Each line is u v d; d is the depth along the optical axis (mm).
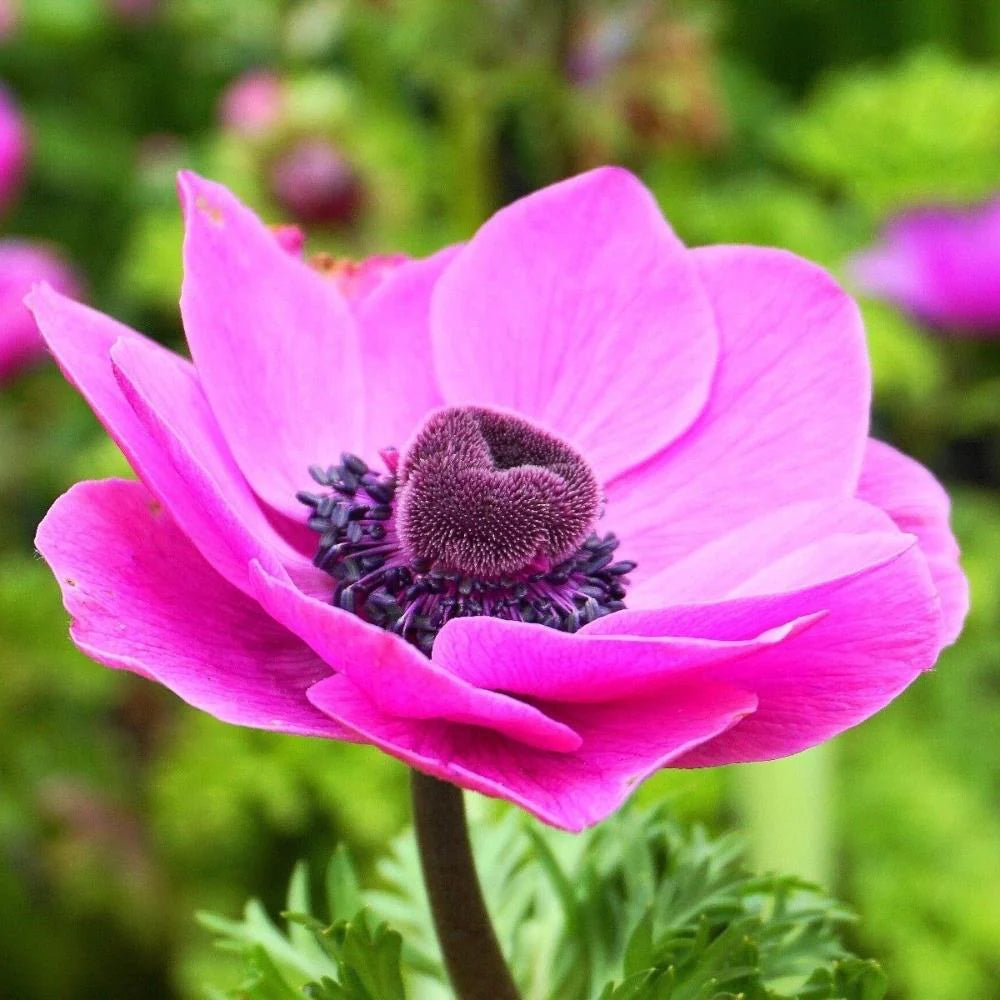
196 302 250
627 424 265
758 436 261
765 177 626
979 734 479
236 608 243
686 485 262
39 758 463
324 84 504
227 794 440
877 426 526
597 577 255
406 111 585
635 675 230
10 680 459
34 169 651
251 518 253
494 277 268
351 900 280
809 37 667
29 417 541
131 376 232
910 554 234
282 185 490
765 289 263
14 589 471
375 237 503
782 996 258
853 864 453
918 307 504
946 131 500
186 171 254
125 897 445
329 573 255
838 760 468
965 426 519
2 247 533
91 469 489
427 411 272
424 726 233
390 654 223
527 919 291
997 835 452
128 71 684
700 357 263
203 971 409
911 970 431
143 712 482
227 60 637
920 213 505
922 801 455
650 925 259
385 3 476
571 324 267
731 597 229
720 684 234
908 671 235
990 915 435
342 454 260
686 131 474
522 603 253
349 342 266
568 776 230
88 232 670
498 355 268
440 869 248
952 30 641
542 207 267
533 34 464
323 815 459
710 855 276
